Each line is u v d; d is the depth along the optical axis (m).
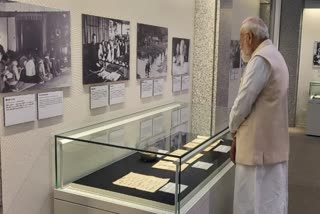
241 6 4.91
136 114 2.76
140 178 2.07
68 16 2.06
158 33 3.06
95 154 2.16
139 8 2.76
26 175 1.89
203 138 2.24
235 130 2.32
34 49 1.84
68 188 2.09
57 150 2.06
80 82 2.22
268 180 2.30
